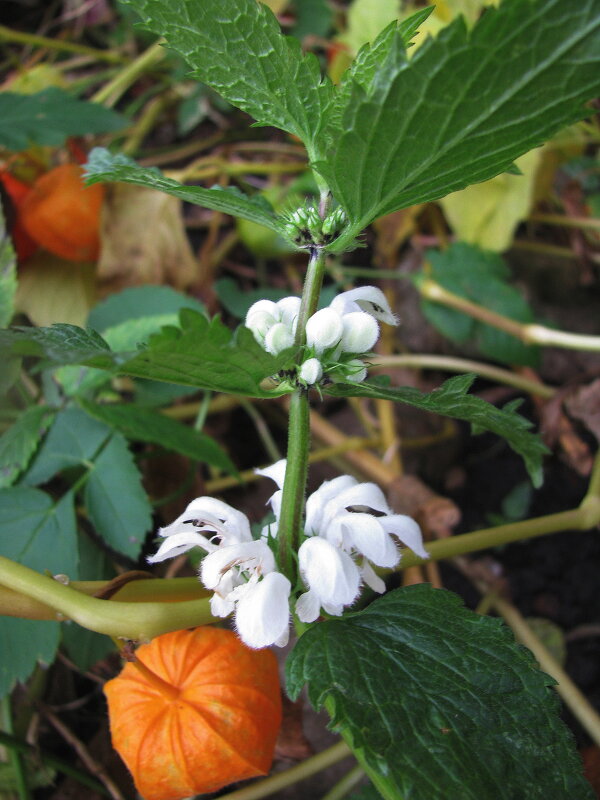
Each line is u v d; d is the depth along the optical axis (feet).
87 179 0.39
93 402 0.71
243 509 0.93
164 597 0.52
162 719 0.49
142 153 1.28
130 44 1.50
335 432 0.95
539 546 0.95
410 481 0.85
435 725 0.35
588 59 0.28
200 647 0.50
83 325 1.01
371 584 0.43
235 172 1.16
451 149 0.32
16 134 0.89
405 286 1.13
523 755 0.35
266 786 0.64
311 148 0.38
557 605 0.89
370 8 1.13
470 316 1.01
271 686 0.51
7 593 0.48
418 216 1.14
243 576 0.40
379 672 0.36
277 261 1.20
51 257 1.03
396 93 0.29
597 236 1.15
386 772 0.33
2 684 0.56
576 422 1.03
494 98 0.30
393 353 1.12
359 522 0.39
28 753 0.66
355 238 0.39
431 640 0.38
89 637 0.63
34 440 0.69
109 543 0.64
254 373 0.35
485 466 1.03
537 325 1.00
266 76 0.35
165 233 0.99
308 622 0.40
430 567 0.84
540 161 1.02
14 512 0.64
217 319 0.31
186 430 0.74
